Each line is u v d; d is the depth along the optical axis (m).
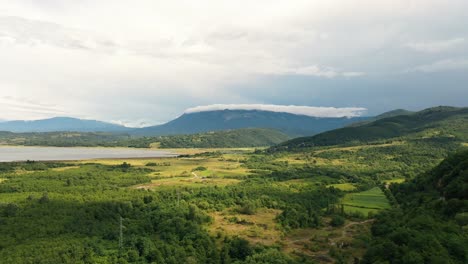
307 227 165.25
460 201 121.62
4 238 119.94
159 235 138.88
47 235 126.00
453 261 89.62
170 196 193.00
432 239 97.88
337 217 169.50
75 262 109.81
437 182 165.62
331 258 128.12
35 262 106.50
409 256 92.12
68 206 158.38
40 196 173.75
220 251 132.38
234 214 181.00
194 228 146.38
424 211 129.25
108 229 137.00
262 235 150.88
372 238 139.88
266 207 192.62
